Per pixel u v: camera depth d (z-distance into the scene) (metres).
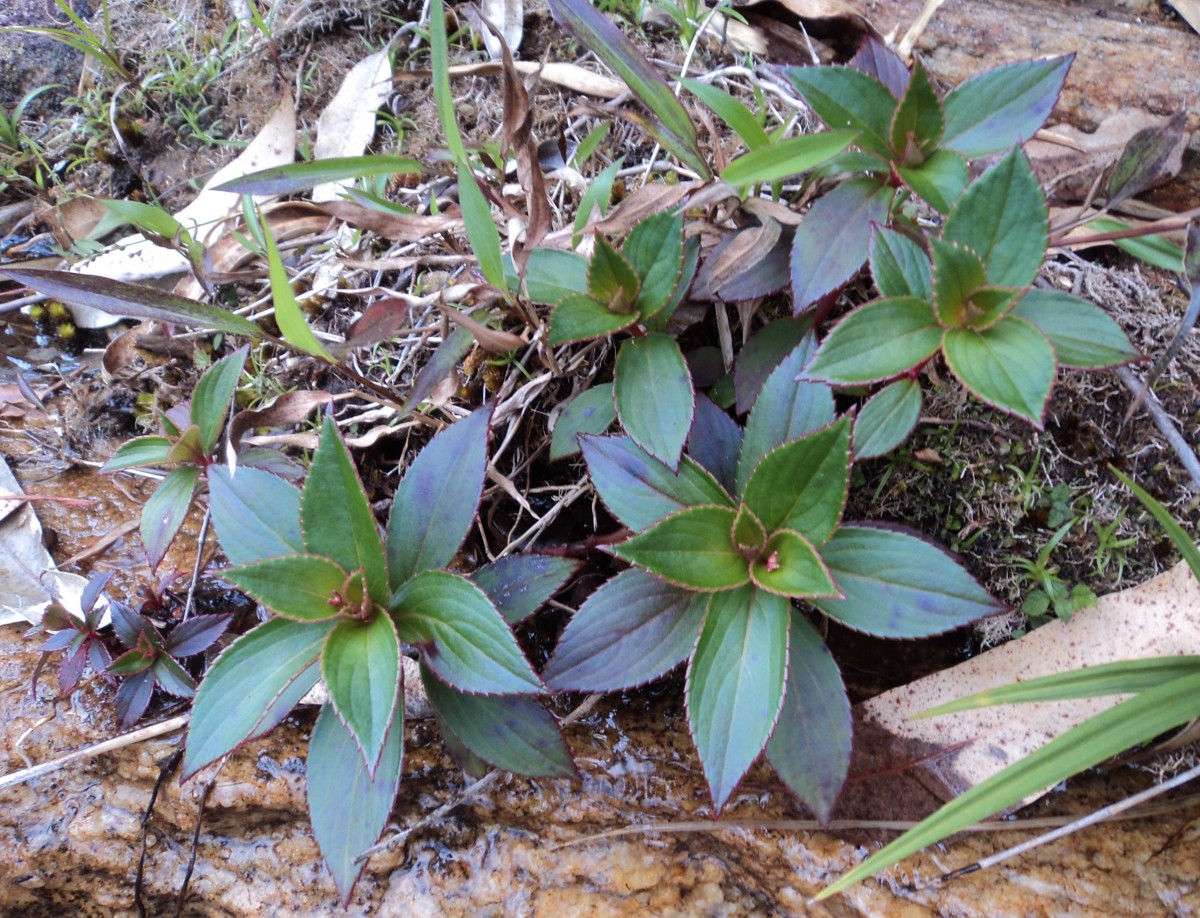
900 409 0.28
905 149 0.29
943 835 0.26
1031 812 0.30
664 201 0.33
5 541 0.36
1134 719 0.26
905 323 0.27
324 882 0.31
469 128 0.42
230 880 0.31
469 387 0.36
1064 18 0.40
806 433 0.28
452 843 0.31
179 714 0.33
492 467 0.34
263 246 0.36
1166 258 0.32
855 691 0.33
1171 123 0.29
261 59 0.45
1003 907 0.29
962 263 0.26
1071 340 0.27
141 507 0.38
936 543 0.28
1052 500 0.32
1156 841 0.30
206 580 0.36
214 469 0.30
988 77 0.29
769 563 0.27
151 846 0.32
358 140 0.41
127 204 0.34
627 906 0.30
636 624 0.28
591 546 0.33
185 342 0.40
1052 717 0.30
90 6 0.48
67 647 0.33
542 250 0.31
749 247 0.31
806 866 0.30
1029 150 0.36
